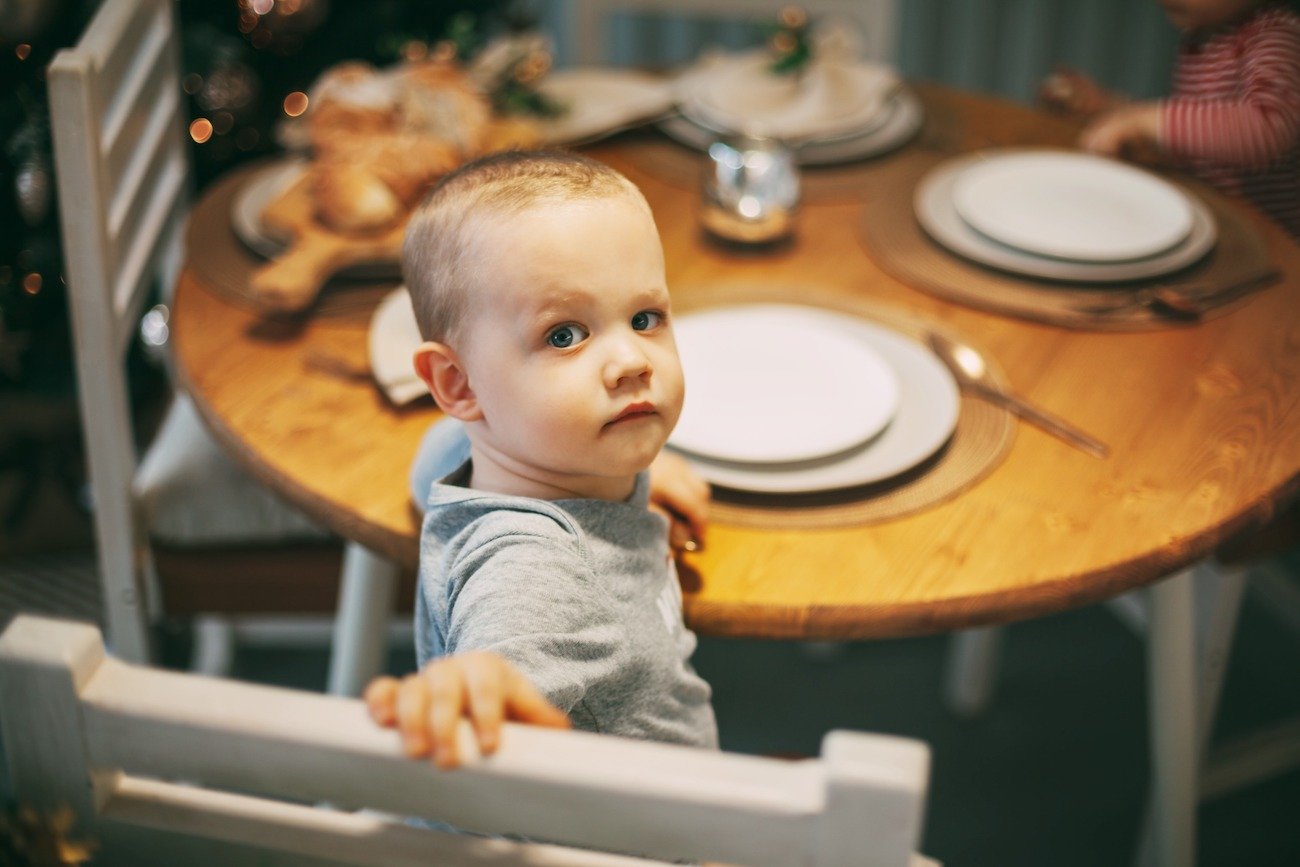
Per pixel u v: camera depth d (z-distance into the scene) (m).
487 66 1.49
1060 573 0.87
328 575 1.34
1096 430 1.01
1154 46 2.61
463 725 0.54
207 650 1.68
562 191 0.69
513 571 0.68
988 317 1.17
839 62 1.55
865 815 0.51
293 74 1.73
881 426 0.97
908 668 1.99
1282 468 0.97
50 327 1.64
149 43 1.31
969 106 1.63
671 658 0.76
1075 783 1.80
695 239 1.29
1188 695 1.23
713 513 0.92
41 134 1.47
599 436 0.69
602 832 0.54
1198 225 1.30
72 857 0.58
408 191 1.24
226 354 1.10
